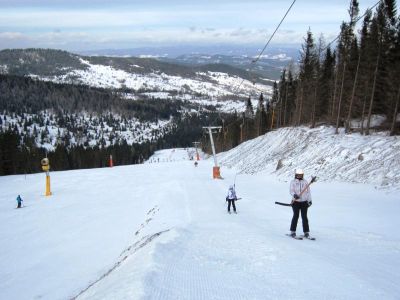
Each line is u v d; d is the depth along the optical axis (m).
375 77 36.75
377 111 48.84
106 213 36.44
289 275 7.38
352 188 28.30
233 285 6.70
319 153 39.03
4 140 109.94
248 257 9.01
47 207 46.06
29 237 30.77
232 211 23.03
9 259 24.88
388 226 15.90
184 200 30.38
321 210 21.27
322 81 61.91
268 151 57.28
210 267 7.94
